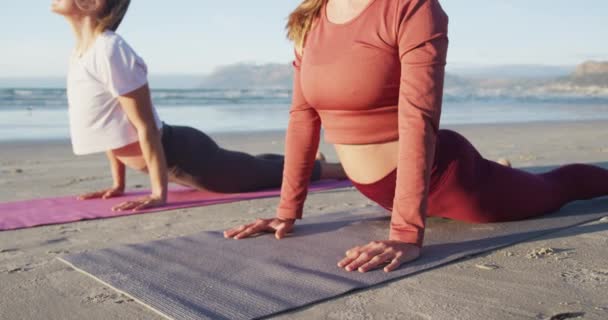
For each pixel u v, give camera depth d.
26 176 5.35
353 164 2.68
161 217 3.46
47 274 2.30
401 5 2.27
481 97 37.47
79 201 3.96
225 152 4.13
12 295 2.06
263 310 1.85
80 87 3.64
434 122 2.29
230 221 3.34
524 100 33.41
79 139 3.76
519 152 6.87
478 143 8.33
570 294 1.98
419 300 1.94
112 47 3.50
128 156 3.89
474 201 2.76
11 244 2.83
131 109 3.60
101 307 1.93
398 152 2.40
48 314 1.88
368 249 2.31
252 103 26.09
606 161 5.70
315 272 2.23
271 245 2.63
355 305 1.91
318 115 2.76
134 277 2.20
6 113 16.86
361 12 2.38
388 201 2.78
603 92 51.59
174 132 3.93
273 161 4.40
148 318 1.83
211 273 2.23
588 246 2.56
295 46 2.70
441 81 2.29
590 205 3.35
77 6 3.52
